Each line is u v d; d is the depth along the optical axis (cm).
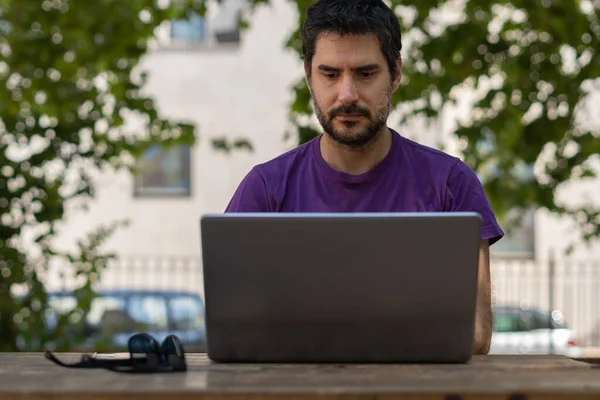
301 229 279
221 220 281
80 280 1045
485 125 1048
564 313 1825
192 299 1454
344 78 327
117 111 1087
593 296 1812
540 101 1047
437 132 1859
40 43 1062
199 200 2088
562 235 2031
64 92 1045
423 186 350
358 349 284
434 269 278
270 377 250
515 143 1039
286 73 2083
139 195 2077
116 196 2067
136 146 1086
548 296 1884
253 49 2086
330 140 346
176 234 2083
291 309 283
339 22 324
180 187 2094
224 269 284
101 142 1063
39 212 1013
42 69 1066
